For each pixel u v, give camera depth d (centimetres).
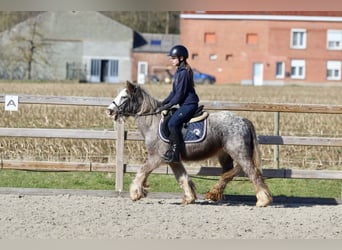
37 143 1741
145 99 1216
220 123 1198
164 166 1298
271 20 7581
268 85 7169
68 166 1307
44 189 1301
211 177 1483
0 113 2559
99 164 1305
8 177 1480
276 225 1074
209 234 1005
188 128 1194
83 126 2333
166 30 9588
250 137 1207
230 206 1230
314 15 7556
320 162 1599
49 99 1296
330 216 1155
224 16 7588
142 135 1230
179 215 1132
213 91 5169
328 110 1287
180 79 1186
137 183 1227
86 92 4662
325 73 7631
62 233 995
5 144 1725
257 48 7600
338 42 7631
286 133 2147
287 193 1378
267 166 1595
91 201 1238
